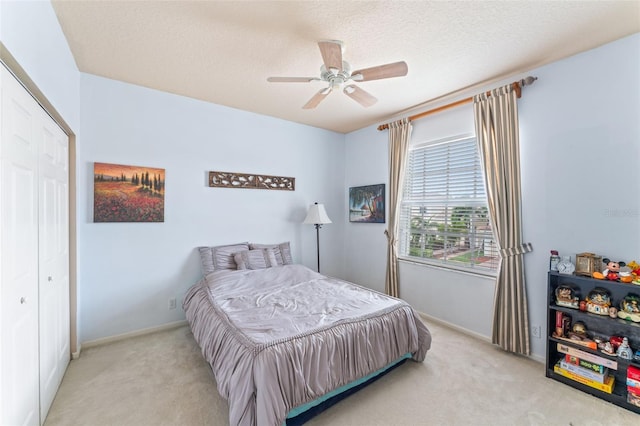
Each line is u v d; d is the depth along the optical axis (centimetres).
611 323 187
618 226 199
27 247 143
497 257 269
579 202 216
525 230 245
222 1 164
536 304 238
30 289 146
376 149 400
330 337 177
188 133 310
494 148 260
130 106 276
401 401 185
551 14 172
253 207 361
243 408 143
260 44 207
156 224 292
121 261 273
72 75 221
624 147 196
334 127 420
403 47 209
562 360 211
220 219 334
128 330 277
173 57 226
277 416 143
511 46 207
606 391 186
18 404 131
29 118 146
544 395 192
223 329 188
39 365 158
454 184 307
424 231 339
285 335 170
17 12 118
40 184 162
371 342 195
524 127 246
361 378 191
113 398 185
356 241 433
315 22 181
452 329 299
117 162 270
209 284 271
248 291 262
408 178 357
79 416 169
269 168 373
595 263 201
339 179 449
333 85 208
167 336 280
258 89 287
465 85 272
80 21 180
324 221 376
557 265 216
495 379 210
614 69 199
